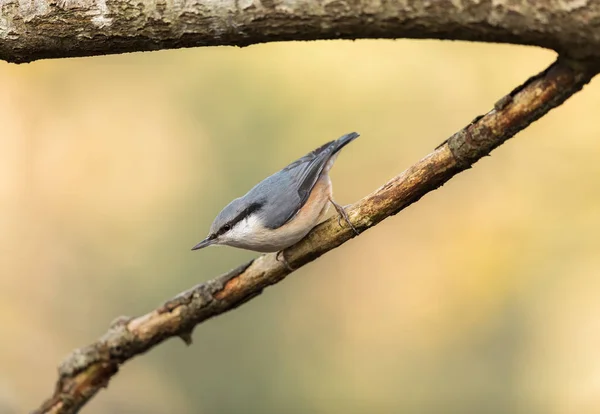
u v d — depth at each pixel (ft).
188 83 40.75
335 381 38.50
